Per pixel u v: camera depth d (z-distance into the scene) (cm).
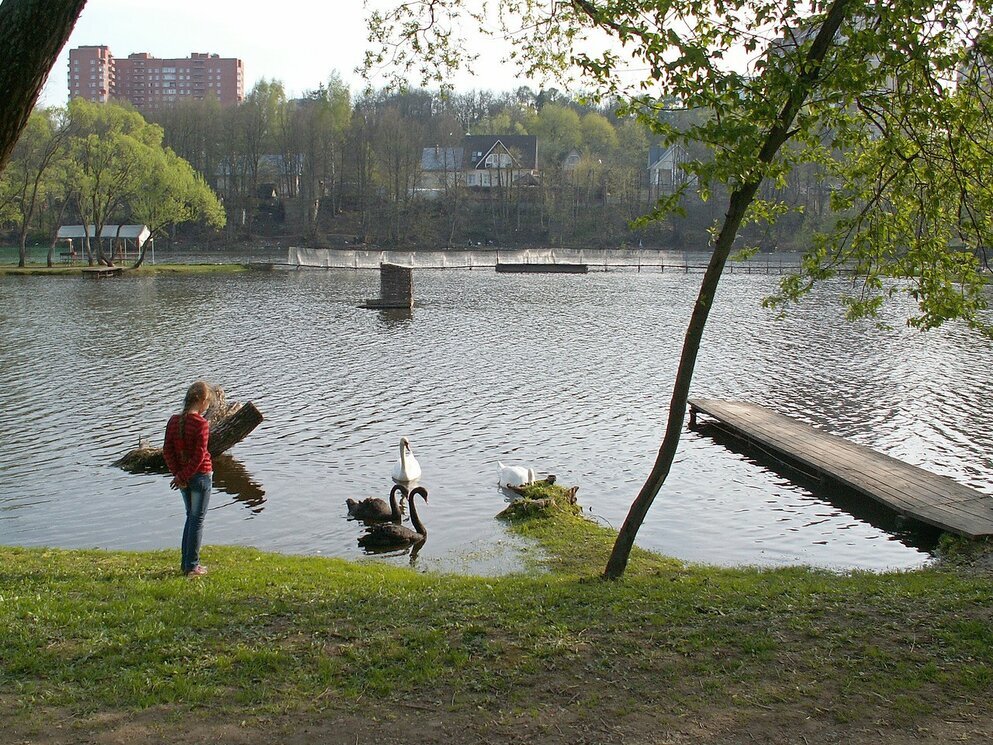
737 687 693
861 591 969
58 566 1159
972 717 641
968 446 2231
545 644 775
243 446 2183
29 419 2419
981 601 890
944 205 1074
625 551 1112
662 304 5941
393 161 12950
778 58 930
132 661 743
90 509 1705
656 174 14575
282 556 1334
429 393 2838
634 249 12350
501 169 14025
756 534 1597
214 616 861
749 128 887
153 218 8350
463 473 1958
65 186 8144
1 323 4412
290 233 12719
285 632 816
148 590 986
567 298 6394
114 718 645
